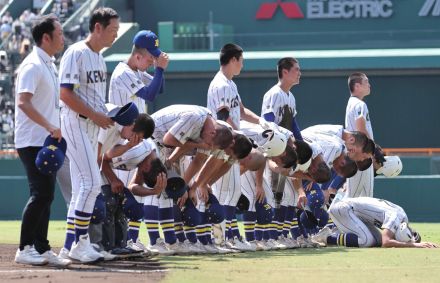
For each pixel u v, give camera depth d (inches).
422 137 2657.5
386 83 2657.5
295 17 2812.5
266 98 994.7
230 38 2694.4
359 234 957.2
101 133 768.9
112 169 786.8
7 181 1702.8
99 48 745.0
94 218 733.9
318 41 2674.7
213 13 2847.0
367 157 1011.3
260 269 694.5
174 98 2659.9
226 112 912.3
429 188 1651.1
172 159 813.2
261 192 923.4
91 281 592.1
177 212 853.2
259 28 2827.3
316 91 2650.1
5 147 2156.7
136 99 838.5
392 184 1656.0
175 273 650.2
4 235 1181.1
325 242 985.5
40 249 715.4
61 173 784.3
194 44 2674.7
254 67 2615.7
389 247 941.8
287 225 973.8
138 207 779.4
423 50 2620.6
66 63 727.7
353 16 2787.9
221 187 897.5
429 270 697.6
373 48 2650.1
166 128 817.5
